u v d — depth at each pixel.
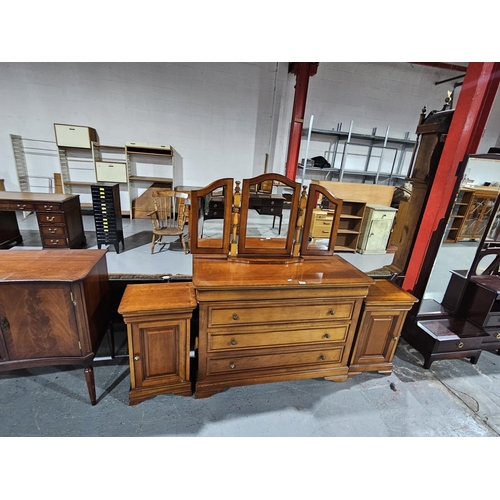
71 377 1.80
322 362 1.87
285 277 1.63
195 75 4.81
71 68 4.41
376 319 1.85
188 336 1.59
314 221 3.87
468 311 2.25
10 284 1.31
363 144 5.82
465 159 1.93
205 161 5.39
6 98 4.36
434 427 1.64
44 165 4.81
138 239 3.80
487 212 2.10
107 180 4.81
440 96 5.77
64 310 1.42
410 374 2.05
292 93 5.20
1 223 3.08
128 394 1.70
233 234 1.79
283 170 5.70
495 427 1.67
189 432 1.50
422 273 2.30
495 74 1.90
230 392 1.78
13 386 1.70
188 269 2.73
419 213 2.37
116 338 2.21
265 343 1.70
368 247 3.88
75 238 3.30
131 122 4.88
